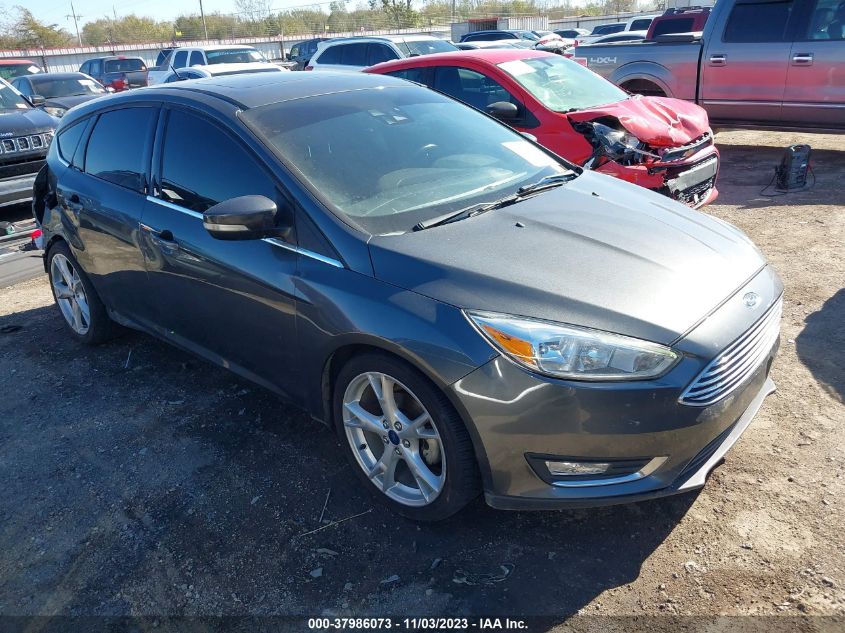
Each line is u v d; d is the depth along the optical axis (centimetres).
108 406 388
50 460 341
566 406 232
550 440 236
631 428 233
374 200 299
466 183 327
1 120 751
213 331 345
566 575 249
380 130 343
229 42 4116
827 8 805
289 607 244
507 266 257
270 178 304
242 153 318
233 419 366
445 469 256
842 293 455
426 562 260
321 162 310
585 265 261
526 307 241
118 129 398
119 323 432
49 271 480
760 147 998
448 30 4434
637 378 231
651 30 1450
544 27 3781
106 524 292
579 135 566
